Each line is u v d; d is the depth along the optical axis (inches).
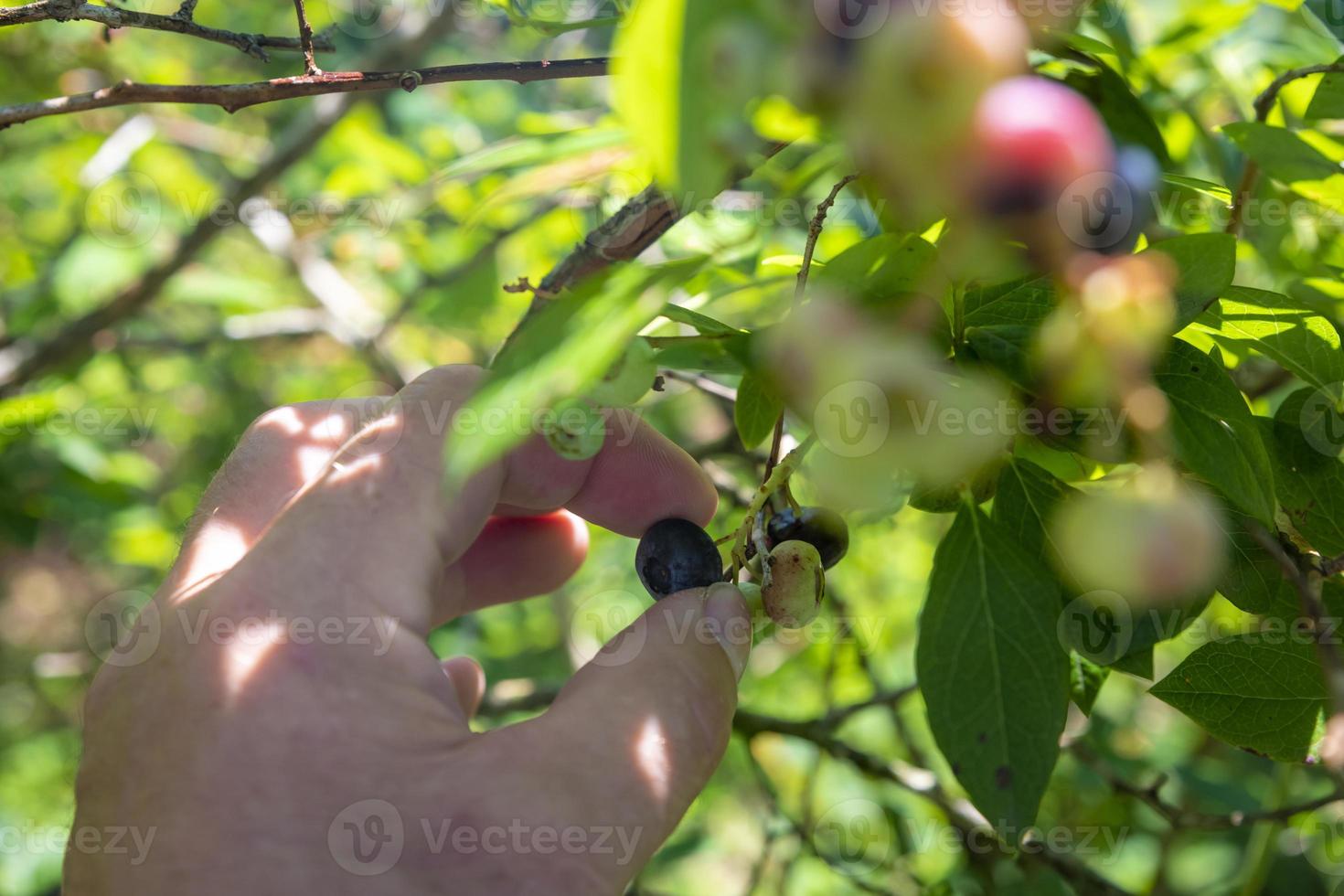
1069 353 8.2
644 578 12.5
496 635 31.1
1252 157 12.3
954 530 10.9
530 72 11.5
